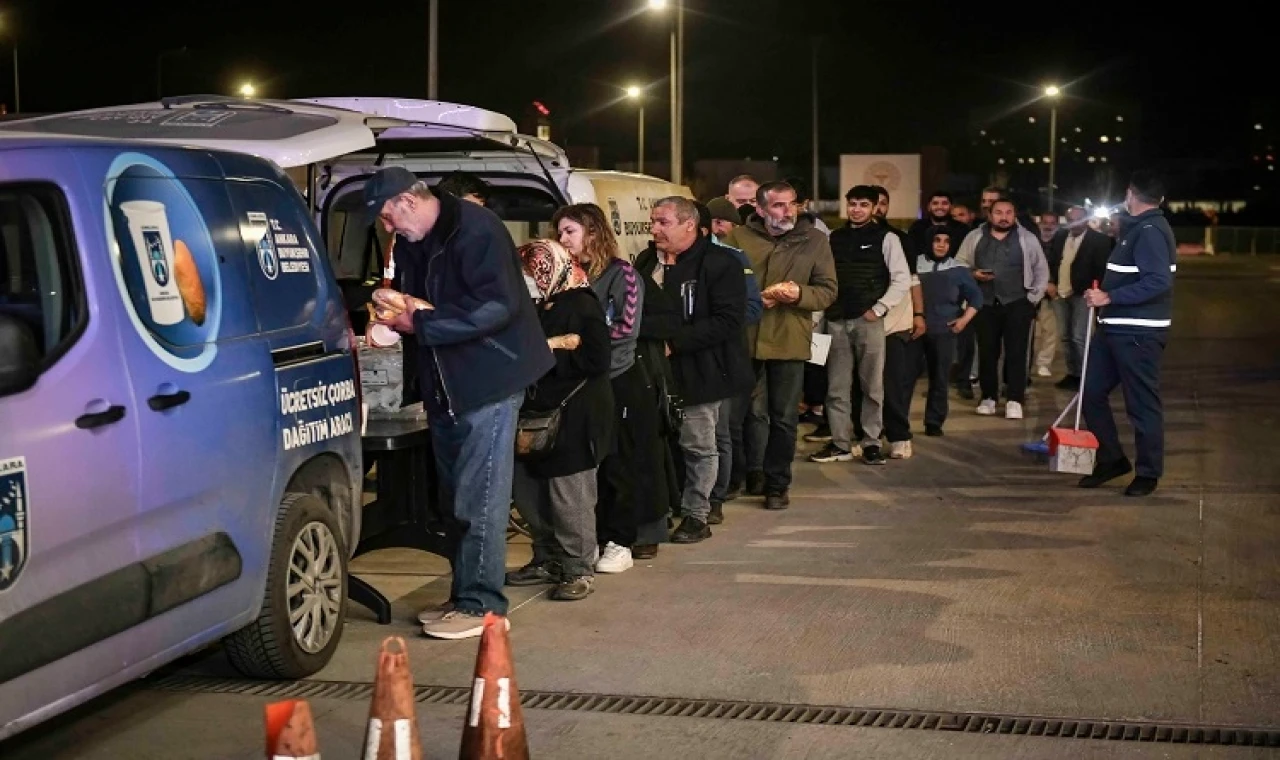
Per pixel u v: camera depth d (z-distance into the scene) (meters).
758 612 6.71
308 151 6.43
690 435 8.12
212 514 5.11
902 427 10.84
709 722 5.29
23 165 4.55
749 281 8.38
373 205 6.11
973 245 13.13
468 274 6.13
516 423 6.45
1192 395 14.56
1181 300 31.86
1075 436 9.62
